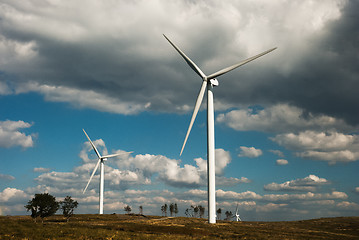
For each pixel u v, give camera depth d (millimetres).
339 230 95562
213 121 95188
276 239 64438
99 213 146750
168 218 117312
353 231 93000
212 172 92062
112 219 114750
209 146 93188
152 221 99688
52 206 89750
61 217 118188
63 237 48219
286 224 109688
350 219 131250
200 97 94375
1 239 43344
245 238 64000
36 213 87250
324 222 120375
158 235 59531
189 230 72750
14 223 58844
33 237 46531
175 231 70688
